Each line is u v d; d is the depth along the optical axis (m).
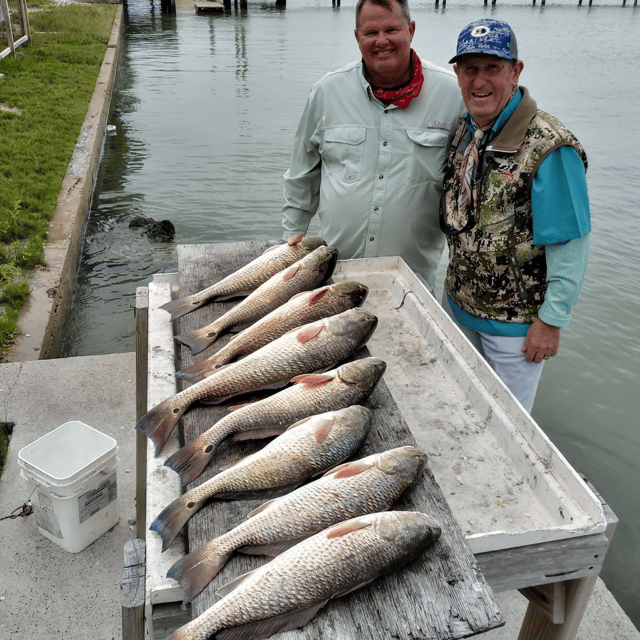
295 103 18.50
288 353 2.66
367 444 2.35
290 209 4.34
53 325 6.78
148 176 12.84
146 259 9.59
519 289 3.29
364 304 3.50
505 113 3.07
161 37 30.06
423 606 1.81
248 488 2.18
